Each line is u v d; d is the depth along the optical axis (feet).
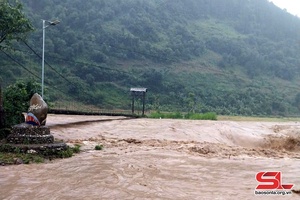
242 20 382.63
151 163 41.91
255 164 43.91
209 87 240.73
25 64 173.58
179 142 64.34
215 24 369.50
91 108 169.48
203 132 77.15
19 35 64.64
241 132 82.33
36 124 46.26
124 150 51.88
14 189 28.53
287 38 360.69
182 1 372.79
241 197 27.81
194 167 40.68
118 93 202.08
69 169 37.01
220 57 299.99
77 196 26.86
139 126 79.20
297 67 301.84
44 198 26.21
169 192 28.81
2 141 47.01
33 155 42.32
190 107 195.93
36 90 66.85
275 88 261.85
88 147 53.26
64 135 63.00
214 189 30.40
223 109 210.38
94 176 33.81
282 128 98.73
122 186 30.22
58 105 153.79
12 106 57.26
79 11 254.68
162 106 197.36
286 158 53.36
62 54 207.62
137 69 237.45
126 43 256.32
